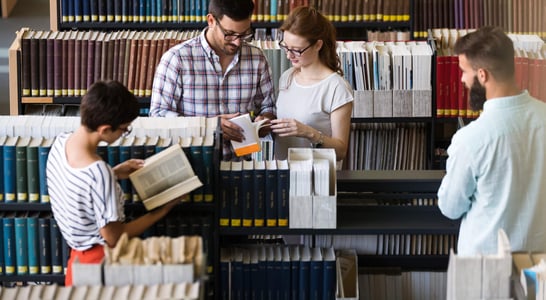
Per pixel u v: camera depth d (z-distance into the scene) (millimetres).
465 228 3373
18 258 4047
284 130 4133
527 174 3215
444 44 6148
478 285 2588
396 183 4008
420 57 5902
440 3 6570
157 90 4426
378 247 4262
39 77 6047
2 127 4012
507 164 3195
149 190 3596
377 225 3912
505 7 6551
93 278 2545
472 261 2576
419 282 4270
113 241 3330
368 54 5902
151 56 6086
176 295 2441
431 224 3934
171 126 4027
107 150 3781
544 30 6527
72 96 6090
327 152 3973
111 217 3273
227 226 3865
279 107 4422
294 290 3959
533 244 3266
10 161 3908
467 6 6566
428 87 5945
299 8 4223
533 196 3230
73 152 3307
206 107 4465
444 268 4297
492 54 3174
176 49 4402
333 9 6617
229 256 3967
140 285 2514
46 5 12133
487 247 3270
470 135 3234
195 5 6516
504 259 2570
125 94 3271
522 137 3195
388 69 5918
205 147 3791
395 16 6617
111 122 3236
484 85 3244
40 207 3967
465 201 3316
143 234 3869
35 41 5996
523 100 3223
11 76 6043
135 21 6547
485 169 3215
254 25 6598
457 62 5902
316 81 4297
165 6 6516
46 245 4027
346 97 4266
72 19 6539
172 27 6578
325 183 3818
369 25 6633
